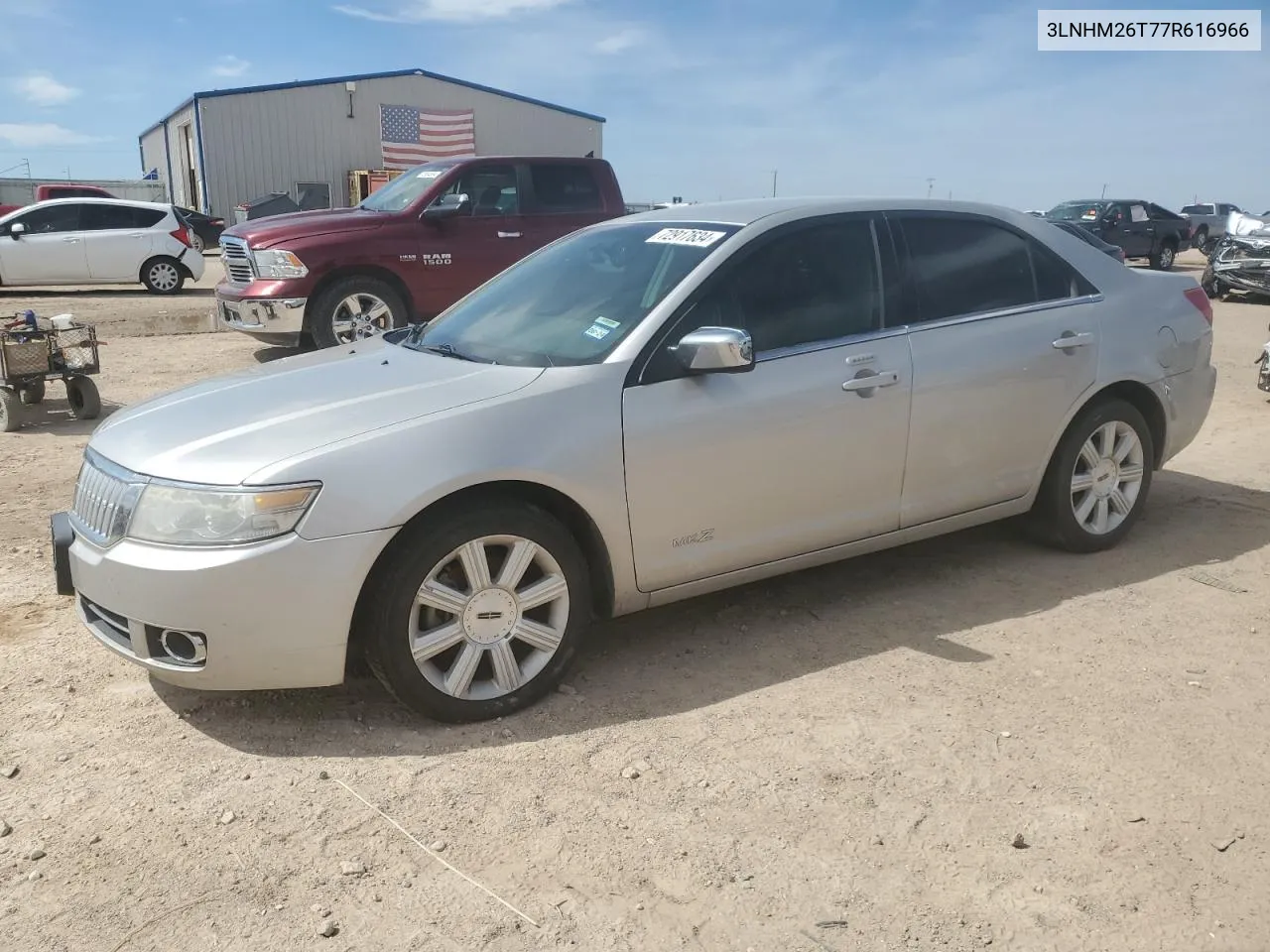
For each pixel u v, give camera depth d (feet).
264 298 31.22
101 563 10.44
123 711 11.41
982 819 9.37
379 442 10.45
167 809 9.59
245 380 12.74
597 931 8.03
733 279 12.61
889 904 8.30
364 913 8.22
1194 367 16.69
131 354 36.68
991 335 14.29
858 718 11.19
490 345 13.03
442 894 8.44
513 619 11.25
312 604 10.14
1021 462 14.88
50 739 10.83
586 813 9.50
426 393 11.35
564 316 13.00
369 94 114.42
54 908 8.27
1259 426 25.44
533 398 11.21
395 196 34.81
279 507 10.01
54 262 56.80
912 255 14.06
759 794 9.78
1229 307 56.44
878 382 13.12
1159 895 8.38
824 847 9.00
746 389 12.28
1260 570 15.46
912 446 13.66
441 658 11.23
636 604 12.16
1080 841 9.06
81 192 91.66
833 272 13.39
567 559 11.42
